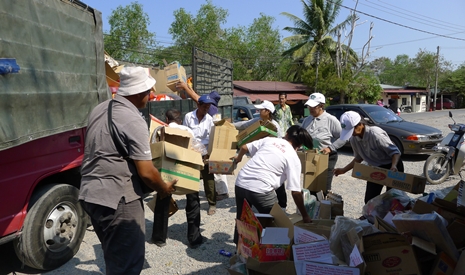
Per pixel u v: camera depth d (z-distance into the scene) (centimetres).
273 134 453
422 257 290
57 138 404
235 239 390
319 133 527
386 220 365
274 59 4203
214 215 564
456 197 342
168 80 801
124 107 275
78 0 427
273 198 364
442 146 755
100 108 280
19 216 356
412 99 4775
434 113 3609
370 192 460
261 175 360
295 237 308
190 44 3969
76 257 428
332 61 3331
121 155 270
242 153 425
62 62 380
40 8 347
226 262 414
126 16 3766
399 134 1003
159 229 448
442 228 281
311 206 426
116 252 274
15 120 290
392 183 405
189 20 4038
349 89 3133
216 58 1212
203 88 1060
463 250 281
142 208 287
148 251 444
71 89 395
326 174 482
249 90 2886
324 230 339
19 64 304
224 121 492
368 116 1093
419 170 876
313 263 275
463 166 783
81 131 446
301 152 490
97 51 470
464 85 4822
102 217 269
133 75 281
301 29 3403
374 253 284
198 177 377
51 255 387
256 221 293
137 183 279
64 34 389
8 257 432
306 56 3297
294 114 3108
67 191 407
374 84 3300
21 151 357
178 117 502
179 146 375
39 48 339
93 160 270
